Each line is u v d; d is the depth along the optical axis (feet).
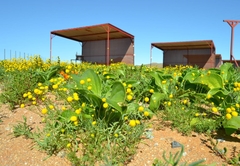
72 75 9.73
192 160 6.81
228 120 8.00
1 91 16.11
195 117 9.46
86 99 9.39
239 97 10.32
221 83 11.20
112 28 96.73
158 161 6.76
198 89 12.51
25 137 8.74
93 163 6.61
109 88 10.78
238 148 7.39
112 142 7.67
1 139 8.66
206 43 111.45
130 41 118.01
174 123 9.11
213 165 5.87
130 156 6.93
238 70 20.21
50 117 8.70
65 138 7.57
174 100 10.66
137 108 9.12
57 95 12.42
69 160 6.86
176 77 14.20
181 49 134.62
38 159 7.22
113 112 8.37
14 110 12.00
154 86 12.84
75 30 102.89
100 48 128.98
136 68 21.09
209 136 8.24
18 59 41.11
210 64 124.77
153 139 8.24
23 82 13.80
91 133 7.41
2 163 7.07
